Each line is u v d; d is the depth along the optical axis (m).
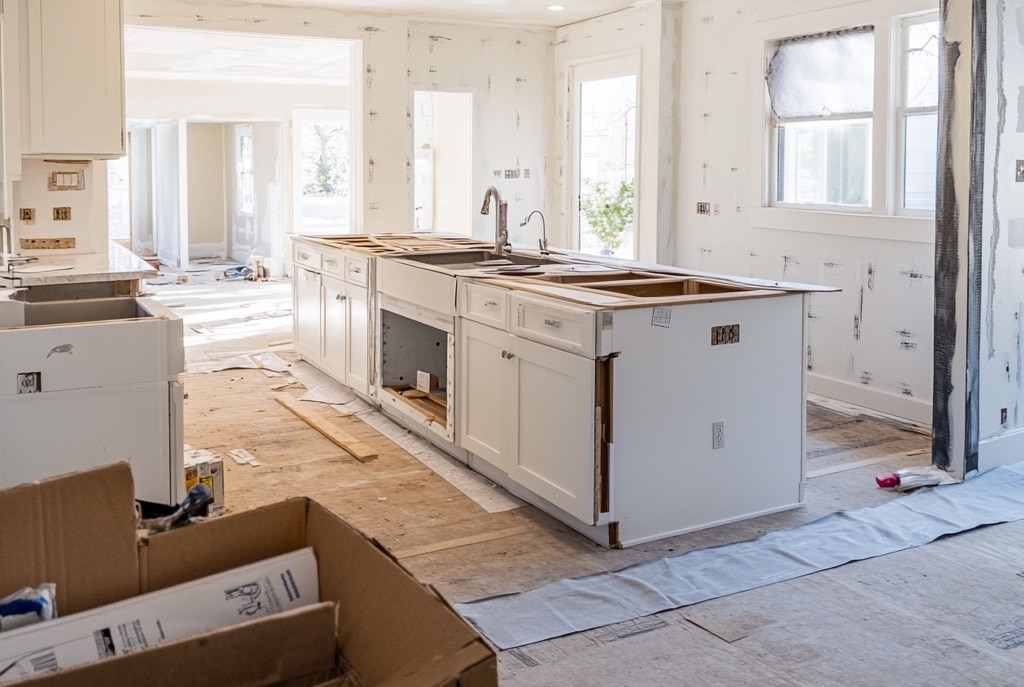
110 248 5.53
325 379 6.45
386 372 5.45
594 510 3.48
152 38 8.22
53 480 1.14
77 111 4.80
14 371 2.78
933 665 2.68
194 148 15.20
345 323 5.88
